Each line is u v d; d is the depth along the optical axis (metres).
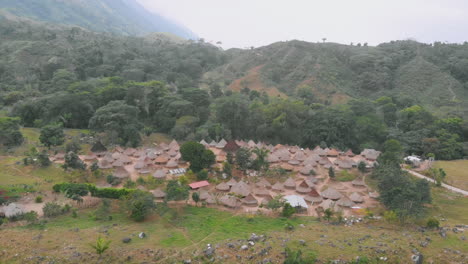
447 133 105.25
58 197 57.53
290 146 103.69
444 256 40.12
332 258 39.09
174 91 167.88
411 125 117.06
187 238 44.56
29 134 96.38
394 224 52.19
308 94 166.25
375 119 114.88
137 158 86.81
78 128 113.31
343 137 109.75
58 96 109.50
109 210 53.22
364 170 82.06
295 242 42.69
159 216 52.53
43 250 38.28
